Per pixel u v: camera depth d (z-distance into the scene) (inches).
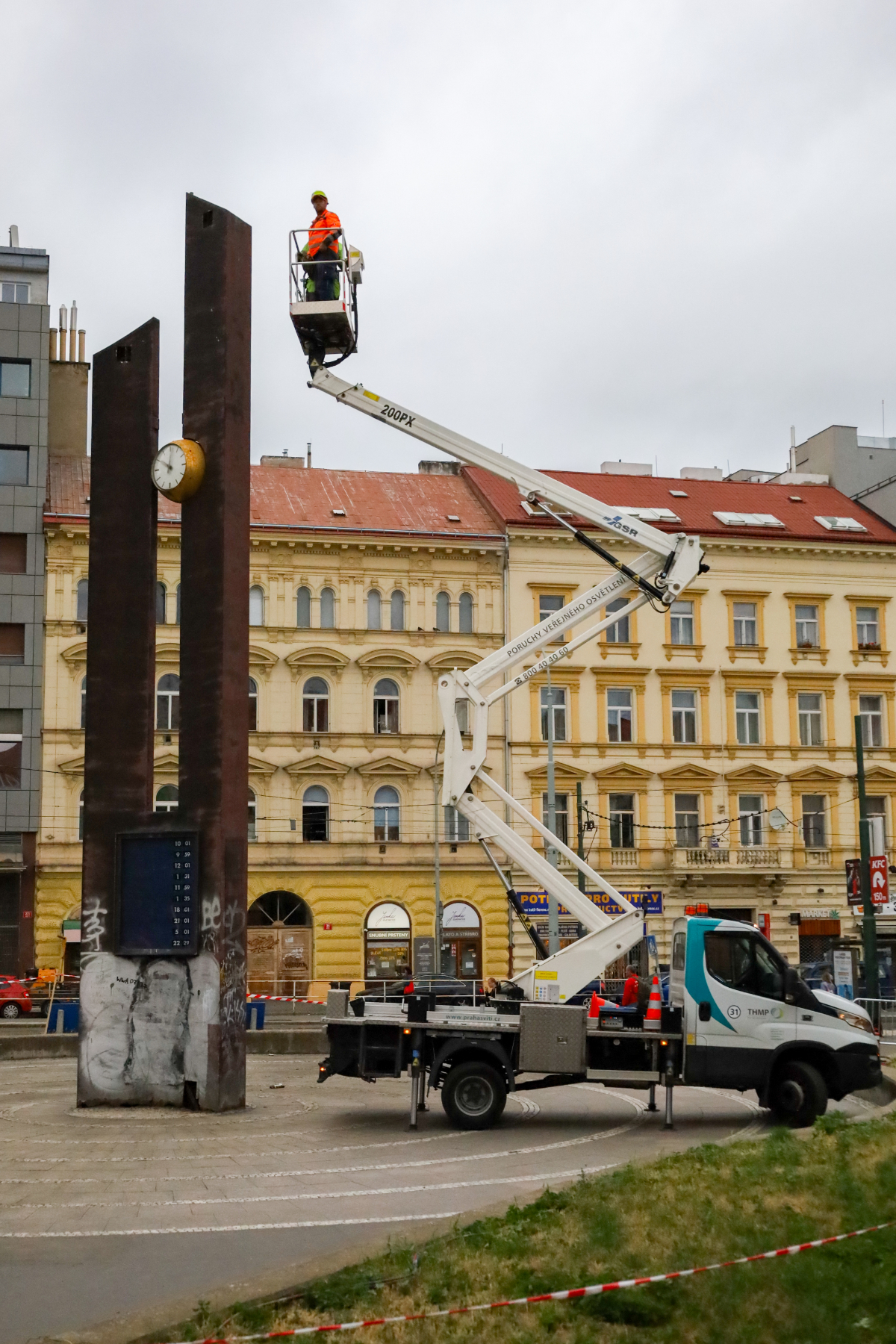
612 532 871.1
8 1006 1754.4
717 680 2209.6
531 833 2107.5
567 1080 738.2
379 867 2064.5
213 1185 544.1
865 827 1513.3
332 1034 746.2
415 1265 356.2
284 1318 321.4
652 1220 402.6
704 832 2172.7
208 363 817.5
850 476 2596.0
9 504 2017.7
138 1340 304.0
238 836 795.4
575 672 2151.8
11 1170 584.1
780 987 740.0
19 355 2055.9
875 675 2269.9
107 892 805.9
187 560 809.5
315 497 2222.0
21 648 2005.4
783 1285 324.2
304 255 853.2
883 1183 446.9
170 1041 788.0
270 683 2074.3
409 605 2130.9
